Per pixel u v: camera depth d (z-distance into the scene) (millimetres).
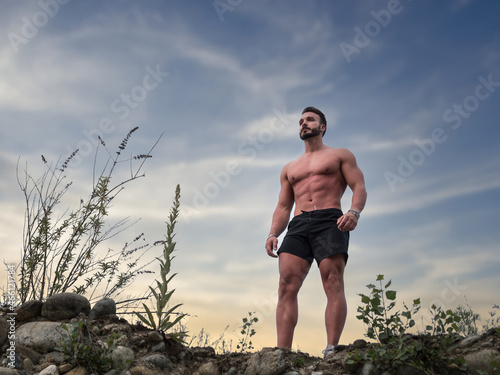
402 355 2805
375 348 2926
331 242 3602
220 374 3133
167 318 3242
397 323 2889
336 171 3840
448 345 2869
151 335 3148
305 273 3723
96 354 2910
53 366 2840
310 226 3711
